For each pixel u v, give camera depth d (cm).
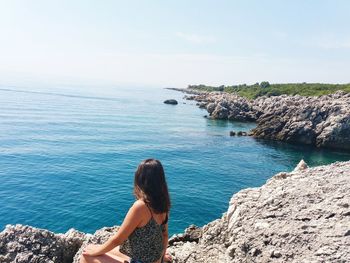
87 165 3372
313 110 6169
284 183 905
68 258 853
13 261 771
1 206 2133
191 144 5028
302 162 1088
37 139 4519
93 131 5600
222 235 827
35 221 1969
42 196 2369
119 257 515
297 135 5947
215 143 5269
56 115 7256
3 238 815
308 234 637
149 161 481
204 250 813
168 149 4525
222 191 2820
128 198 2452
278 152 4984
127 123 6881
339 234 614
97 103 11012
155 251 491
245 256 660
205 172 3441
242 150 4878
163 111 9819
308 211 714
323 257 568
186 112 9850
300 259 585
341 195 757
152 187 468
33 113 7244
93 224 2000
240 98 11888
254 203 812
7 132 4856
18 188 2502
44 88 17612
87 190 2581
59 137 4809
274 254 618
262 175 3481
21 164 3203
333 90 11731
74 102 10662
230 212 848
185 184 2961
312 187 834
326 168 994
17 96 11062
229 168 3694
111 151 4141
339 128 5650
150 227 480
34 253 800
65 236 898
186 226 2069
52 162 3381
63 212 2127
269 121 6325
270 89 14088
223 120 8394
